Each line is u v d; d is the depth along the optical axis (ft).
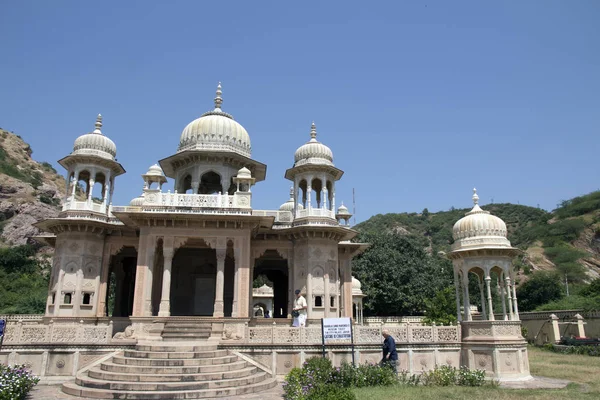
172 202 69.87
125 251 86.48
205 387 46.68
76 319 70.90
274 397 45.14
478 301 167.84
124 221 71.56
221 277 68.08
